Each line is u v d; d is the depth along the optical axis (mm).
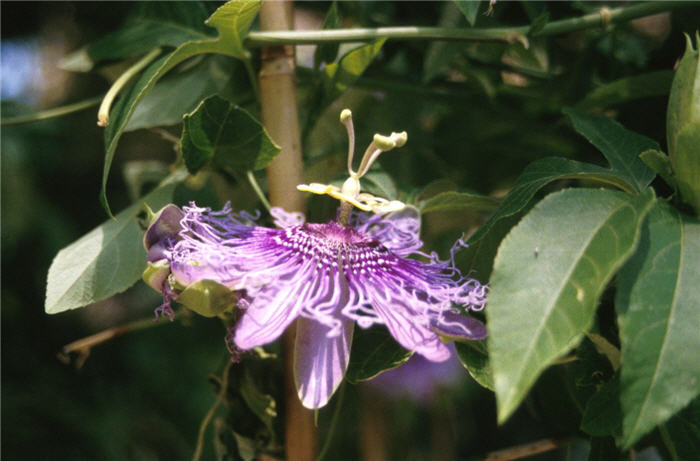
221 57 332
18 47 575
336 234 272
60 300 276
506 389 223
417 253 293
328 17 298
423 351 246
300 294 254
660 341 232
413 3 363
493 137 366
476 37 296
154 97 328
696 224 248
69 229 575
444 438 404
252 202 337
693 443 257
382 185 294
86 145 604
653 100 329
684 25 327
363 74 354
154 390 562
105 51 323
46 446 542
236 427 310
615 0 352
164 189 299
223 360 319
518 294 232
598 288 230
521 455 330
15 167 542
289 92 294
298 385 245
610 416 257
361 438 370
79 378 569
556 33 302
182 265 250
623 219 238
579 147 355
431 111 394
